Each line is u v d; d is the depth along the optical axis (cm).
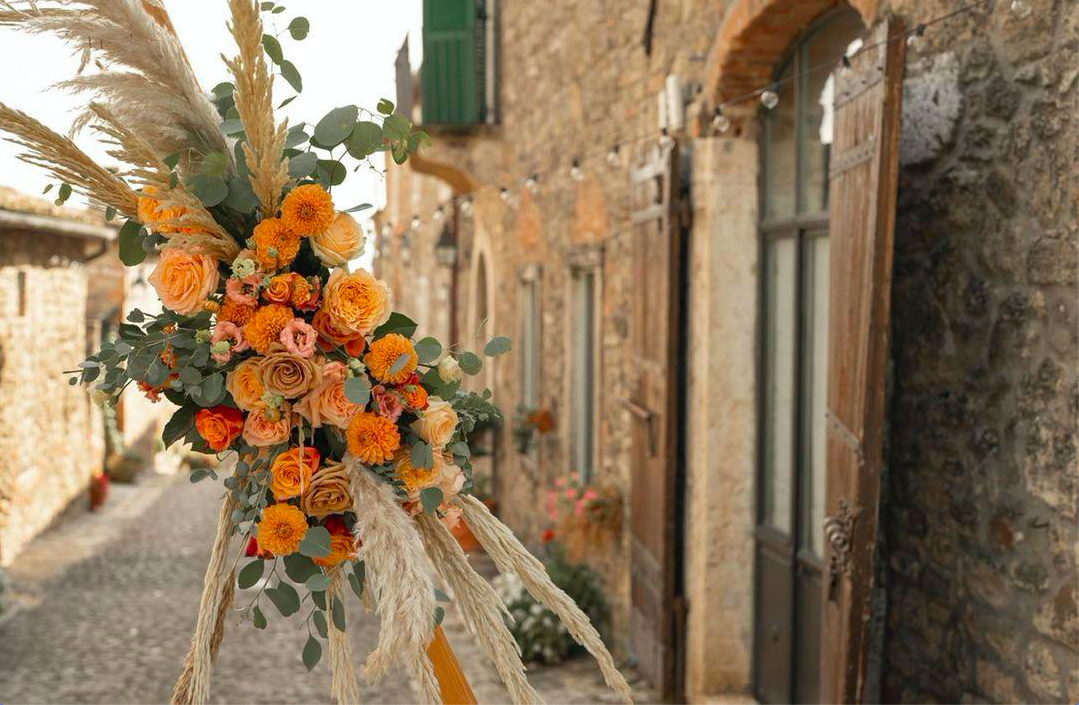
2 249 1073
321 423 178
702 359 498
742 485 502
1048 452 267
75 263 1376
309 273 186
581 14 691
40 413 1211
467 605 192
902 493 335
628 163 600
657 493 525
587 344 733
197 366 177
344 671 187
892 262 307
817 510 441
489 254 1022
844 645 321
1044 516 269
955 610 308
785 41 449
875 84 304
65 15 168
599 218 659
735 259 492
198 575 976
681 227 506
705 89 490
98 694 613
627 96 601
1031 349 274
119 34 170
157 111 174
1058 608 264
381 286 181
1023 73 274
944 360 312
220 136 181
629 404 573
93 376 178
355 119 189
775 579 480
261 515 181
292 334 173
